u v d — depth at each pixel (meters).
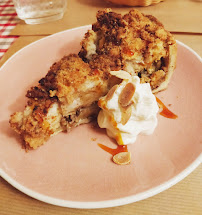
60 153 0.18
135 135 0.18
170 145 0.17
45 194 0.15
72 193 0.15
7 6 0.34
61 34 0.26
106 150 0.18
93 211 0.15
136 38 0.20
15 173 0.16
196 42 0.26
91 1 0.33
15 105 0.21
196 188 0.16
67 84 0.18
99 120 0.19
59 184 0.16
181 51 0.23
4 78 0.22
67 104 0.18
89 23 0.29
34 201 0.15
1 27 0.31
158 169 0.16
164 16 0.29
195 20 0.28
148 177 0.15
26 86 0.22
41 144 0.18
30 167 0.17
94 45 0.21
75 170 0.17
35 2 0.30
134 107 0.18
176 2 0.31
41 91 0.18
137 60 0.20
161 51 0.20
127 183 0.15
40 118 0.17
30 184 0.15
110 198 0.14
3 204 0.15
